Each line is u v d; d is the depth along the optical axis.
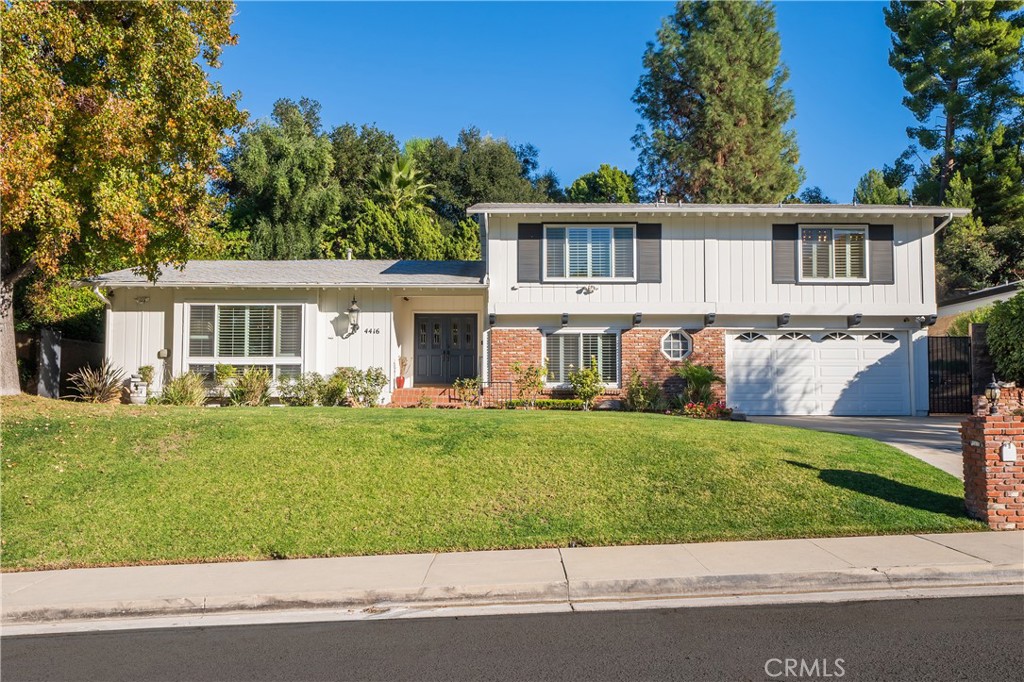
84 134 11.38
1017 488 8.09
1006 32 34.28
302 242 35.19
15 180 10.20
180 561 7.45
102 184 11.44
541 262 18.91
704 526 8.11
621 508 8.63
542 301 18.83
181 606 6.19
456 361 21.33
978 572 6.59
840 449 10.91
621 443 10.73
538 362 18.98
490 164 45.62
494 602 6.27
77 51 11.71
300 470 9.73
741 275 18.98
